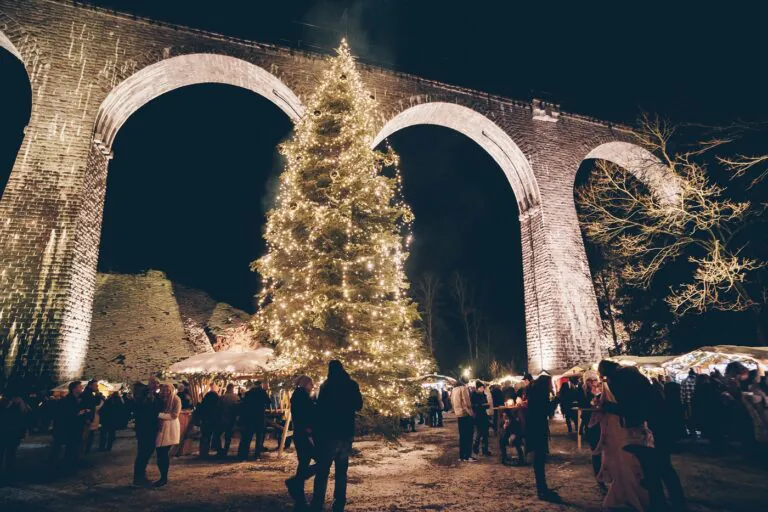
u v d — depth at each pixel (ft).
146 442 24.90
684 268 80.43
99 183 60.03
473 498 21.33
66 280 50.52
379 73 70.54
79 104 56.39
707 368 42.83
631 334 89.92
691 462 29.04
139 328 92.38
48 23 57.67
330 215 41.37
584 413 35.88
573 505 19.89
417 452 35.81
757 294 67.10
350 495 22.08
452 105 74.38
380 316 40.63
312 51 69.15
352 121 46.80
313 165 45.03
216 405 34.55
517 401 31.30
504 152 79.92
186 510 19.83
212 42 63.46
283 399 38.29
